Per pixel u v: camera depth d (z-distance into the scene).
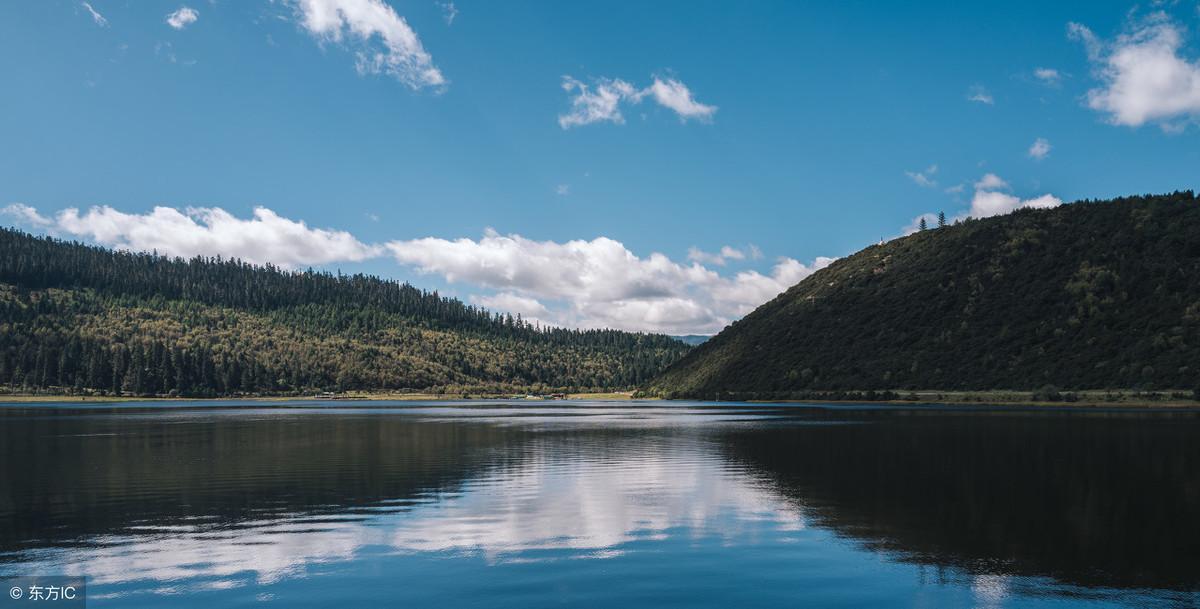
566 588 20.31
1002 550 24.02
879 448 56.78
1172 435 66.19
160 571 21.94
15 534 26.59
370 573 21.75
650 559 23.22
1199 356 126.12
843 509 31.02
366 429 84.56
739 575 21.47
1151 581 20.55
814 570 21.91
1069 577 21.00
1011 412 110.62
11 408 161.00
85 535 26.42
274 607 18.84
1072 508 30.81
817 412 122.75
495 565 22.59
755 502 32.81
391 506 32.06
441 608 18.70
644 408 163.00
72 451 56.41
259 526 27.94
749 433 74.75
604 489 36.75
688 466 46.22
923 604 18.84
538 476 41.69
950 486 37.06
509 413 137.75
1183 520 28.33
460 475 42.16
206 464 47.53
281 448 59.25
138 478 41.00
